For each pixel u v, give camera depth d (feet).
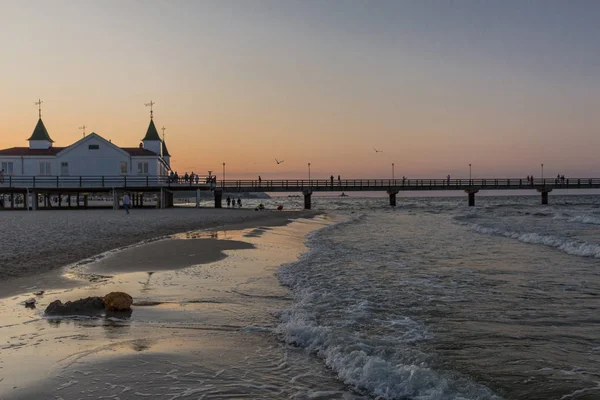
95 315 29.76
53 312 29.66
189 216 125.18
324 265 51.62
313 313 30.94
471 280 43.47
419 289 39.29
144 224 95.66
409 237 86.02
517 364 22.43
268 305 33.55
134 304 32.94
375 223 129.08
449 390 19.08
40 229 76.18
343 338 25.07
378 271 48.03
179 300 34.50
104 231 78.43
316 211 204.95
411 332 27.35
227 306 33.01
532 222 127.44
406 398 18.65
